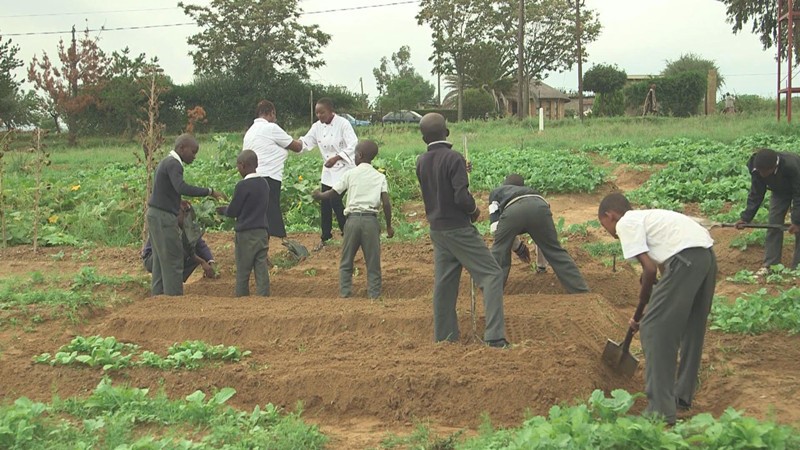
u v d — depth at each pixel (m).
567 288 8.66
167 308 8.49
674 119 40.56
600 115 54.81
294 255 11.16
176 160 9.17
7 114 41.50
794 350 7.26
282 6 49.75
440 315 7.45
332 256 11.50
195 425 5.87
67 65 41.84
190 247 10.02
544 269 9.63
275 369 6.81
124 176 18.27
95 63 42.25
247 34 50.16
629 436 4.78
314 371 6.64
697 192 15.34
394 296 9.82
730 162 17.27
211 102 49.31
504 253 8.60
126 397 6.17
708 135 26.56
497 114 57.47
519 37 45.22
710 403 6.28
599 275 9.74
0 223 13.04
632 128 32.53
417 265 10.86
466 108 57.41
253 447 5.39
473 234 7.29
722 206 14.02
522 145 25.05
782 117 33.38
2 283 10.12
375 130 38.25
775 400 6.04
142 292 10.05
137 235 13.60
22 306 8.86
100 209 14.01
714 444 4.76
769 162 9.23
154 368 6.94
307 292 10.05
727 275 10.41
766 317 7.83
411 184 17.34
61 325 8.52
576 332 7.53
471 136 31.62
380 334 7.77
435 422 6.15
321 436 5.64
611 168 20.73
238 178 15.47
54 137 44.66
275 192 10.95
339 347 7.34
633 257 5.69
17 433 5.39
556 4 56.03
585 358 6.58
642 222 5.74
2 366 7.04
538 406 6.13
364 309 8.20
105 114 44.47
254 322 8.04
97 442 5.51
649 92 51.12
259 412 5.98
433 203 7.34
